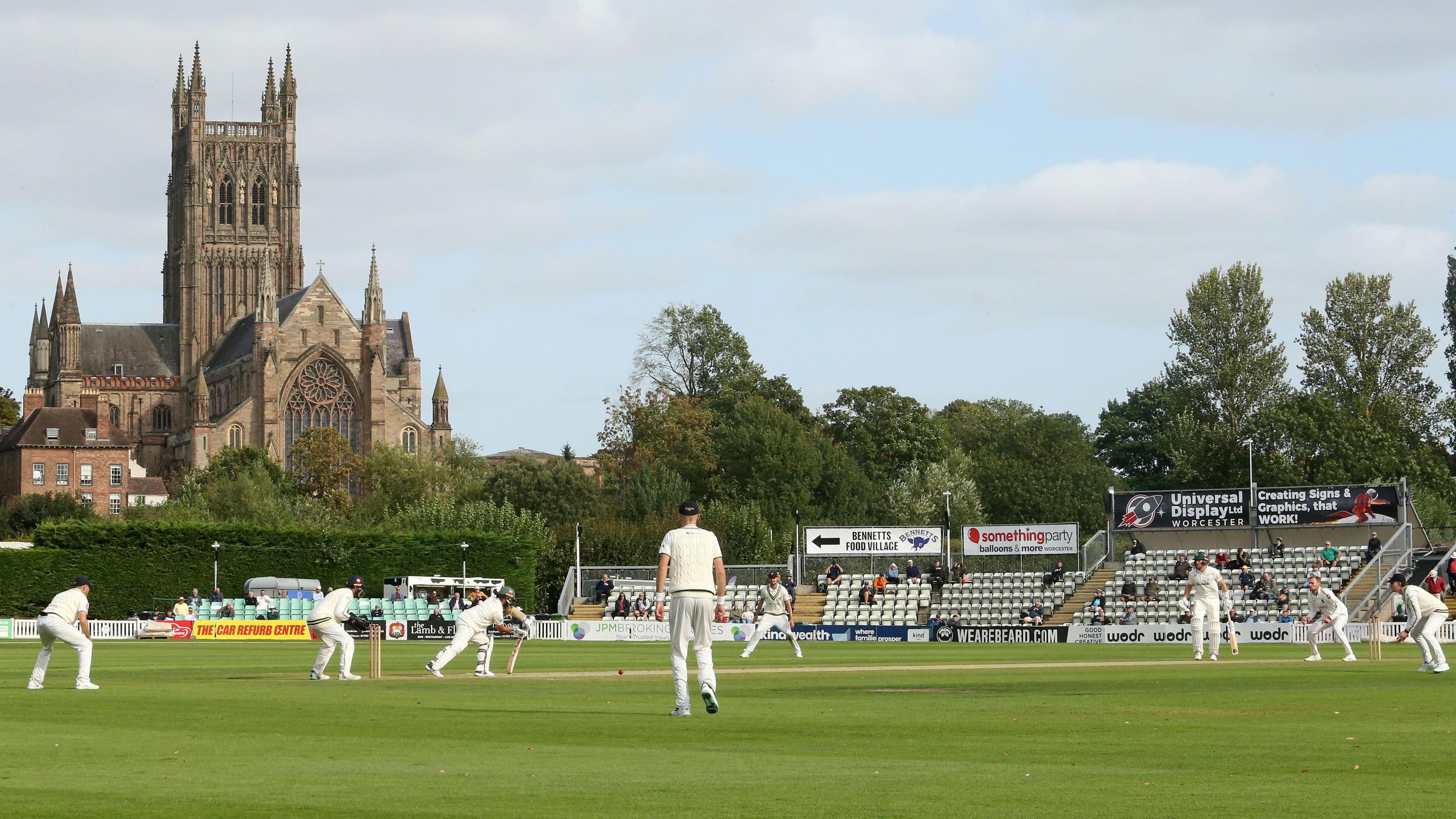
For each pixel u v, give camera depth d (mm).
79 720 21328
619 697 26828
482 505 140625
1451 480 139750
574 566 117438
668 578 22344
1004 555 99688
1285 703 24500
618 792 13688
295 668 41750
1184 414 150375
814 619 97375
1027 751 17062
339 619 33938
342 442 199625
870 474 178750
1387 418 143375
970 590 95750
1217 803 13047
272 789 13875
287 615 100125
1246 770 15289
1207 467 148000
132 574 109000
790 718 21562
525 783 14320
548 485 165250
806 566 106875
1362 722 20781
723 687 30156
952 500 160375
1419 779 14602
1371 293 147125
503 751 17094
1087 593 93250
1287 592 80625
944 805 12961
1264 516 93875
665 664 45344
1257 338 151000
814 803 13062
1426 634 36031
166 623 87500
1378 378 146125
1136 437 187375
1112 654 54125
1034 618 88000
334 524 166500
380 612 97812
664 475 153500
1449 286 140750
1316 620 45031
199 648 66625
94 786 14070
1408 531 90250
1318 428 142750
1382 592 81500
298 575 113938
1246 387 149750
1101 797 13391
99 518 178000
